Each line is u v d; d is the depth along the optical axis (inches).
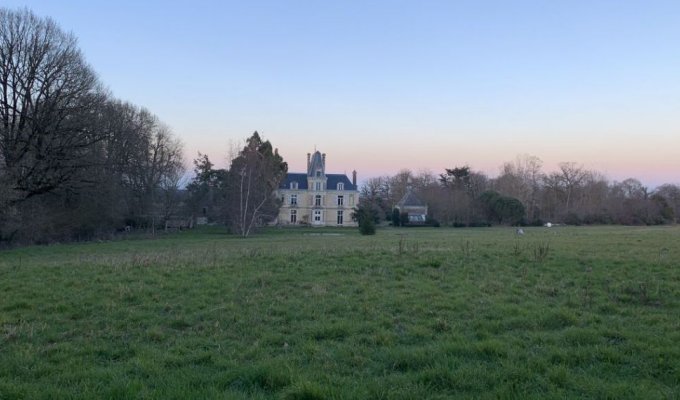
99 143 1726.1
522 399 200.2
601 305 367.6
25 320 336.5
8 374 234.7
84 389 211.9
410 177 5068.9
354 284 459.5
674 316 335.0
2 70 1355.8
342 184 4158.5
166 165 2746.1
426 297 402.9
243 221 2346.2
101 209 1898.4
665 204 3521.2
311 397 203.2
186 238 2100.1
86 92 1501.0
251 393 211.2
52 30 1450.5
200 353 264.5
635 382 219.9
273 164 2807.6
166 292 420.8
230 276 493.4
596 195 3880.4
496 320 328.8
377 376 231.0
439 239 1405.0
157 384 219.5
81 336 301.9
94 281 471.5
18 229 1502.2
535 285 449.4
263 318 339.9
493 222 3405.5
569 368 238.2
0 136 1358.3
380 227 3348.9
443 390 213.3
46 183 1440.7
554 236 1508.4
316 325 316.8
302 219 4094.5
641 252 738.2
